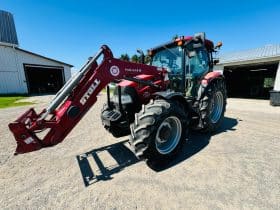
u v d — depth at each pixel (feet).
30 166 7.80
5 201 5.56
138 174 6.88
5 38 47.34
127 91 8.87
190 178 6.47
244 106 24.53
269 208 4.93
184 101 8.61
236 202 5.19
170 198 5.44
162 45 10.94
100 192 5.87
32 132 6.06
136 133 6.95
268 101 30.99
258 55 33.37
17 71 48.75
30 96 45.11
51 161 8.25
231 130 12.11
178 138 8.04
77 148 9.76
